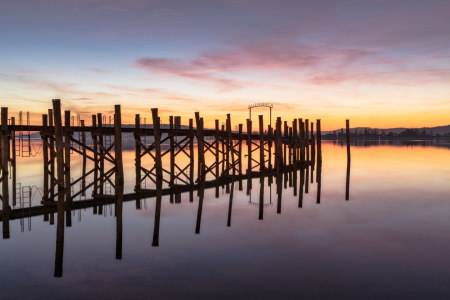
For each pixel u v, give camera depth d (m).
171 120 25.45
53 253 18.66
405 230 22.88
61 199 15.01
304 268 16.78
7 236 15.33
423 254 18.50
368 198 33.56
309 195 35.34
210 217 26.34
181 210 28.73
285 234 22.06
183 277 15.84
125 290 14.62
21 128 16.30
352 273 16.19
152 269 16.70
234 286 14.99
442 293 14.26
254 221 25.17
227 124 24.97
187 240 20.81
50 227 23.47
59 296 14.08
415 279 15.53
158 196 18.81
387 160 78.19
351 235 21.86
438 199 33.09
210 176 44.28
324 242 20.52
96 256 18.25
